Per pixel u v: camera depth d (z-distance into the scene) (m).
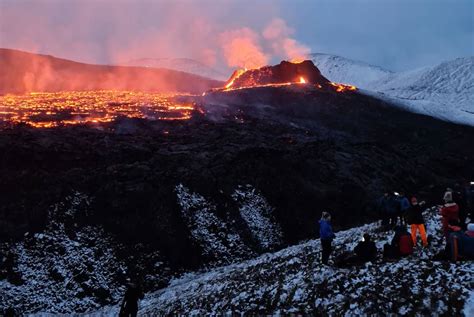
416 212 15.09
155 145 47.94
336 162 49.12
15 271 26.25
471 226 12.92
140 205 33.12
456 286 11.23
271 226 35.62
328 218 16.23
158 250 30.33
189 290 23.55
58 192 32.78
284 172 41.72
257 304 14.94
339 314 12.12
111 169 37.19
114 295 26.33
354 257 15.30
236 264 29.83
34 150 39.56
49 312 24.22
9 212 30.47
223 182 37.78
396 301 11.60
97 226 30.89
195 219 33.59
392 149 62.41
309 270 16.36
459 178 61.38
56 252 28.05
